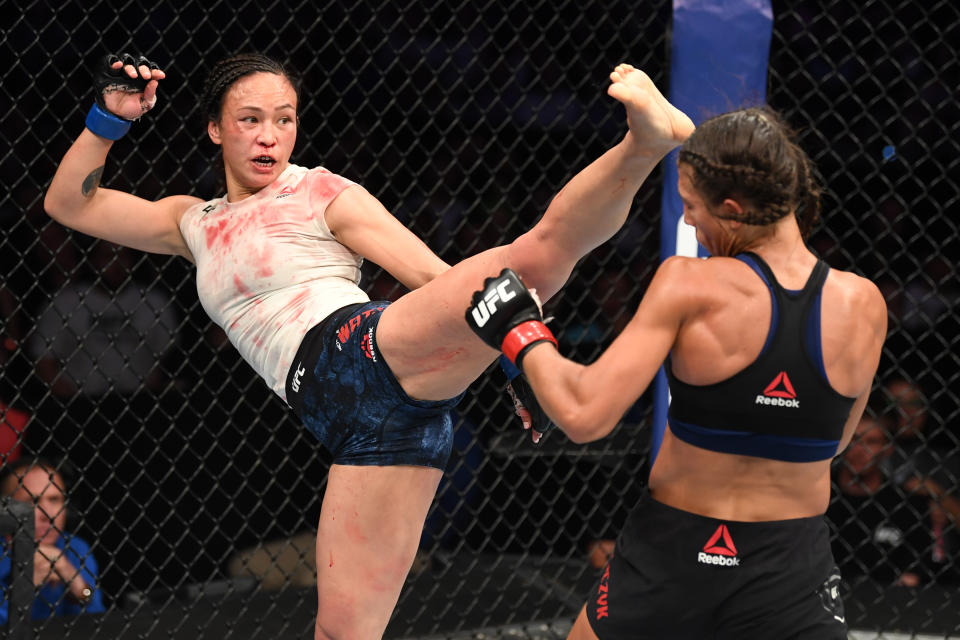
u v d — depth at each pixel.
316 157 6.87
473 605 4.83
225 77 3.24
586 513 6.18
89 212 3.42
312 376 3.05
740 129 2.38
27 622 3.88
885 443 6.09
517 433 5.38
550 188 7.21
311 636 4.71
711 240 2.51
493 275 2.76
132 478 5.69
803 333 2.37
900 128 7.56
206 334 6.37
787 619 2.43
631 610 2.54
